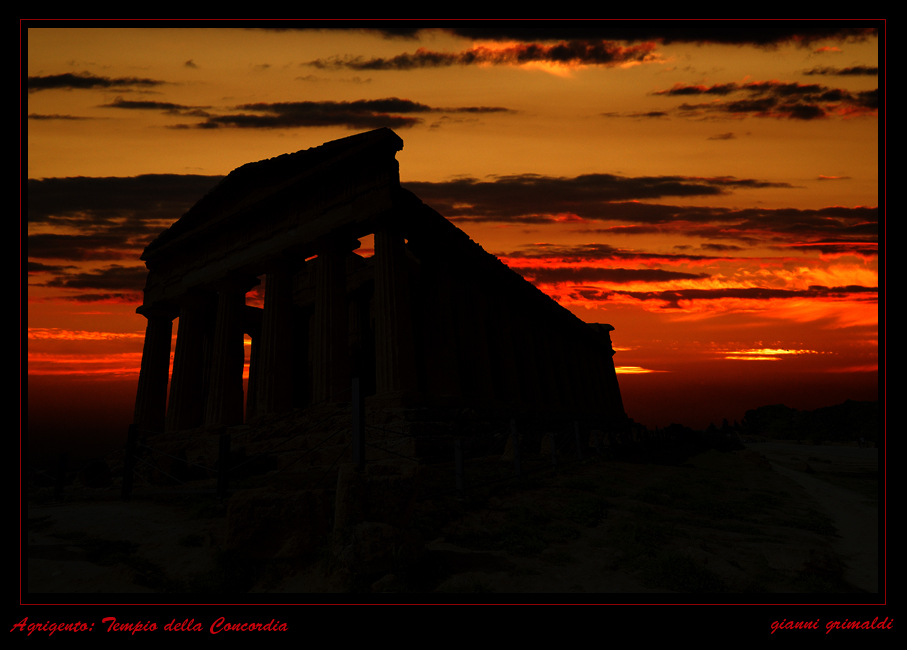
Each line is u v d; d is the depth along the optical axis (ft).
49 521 32.99
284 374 84.99
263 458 58.08
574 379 159.84
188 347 104.68
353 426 28.58
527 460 65.41
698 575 24.67
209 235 103.60
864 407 249.34
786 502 53.98
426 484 43.45
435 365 82.69
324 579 23.34
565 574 25.63
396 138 77.97
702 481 65.46
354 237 83.92
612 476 59.67
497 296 113.09
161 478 49.08
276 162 91.45
